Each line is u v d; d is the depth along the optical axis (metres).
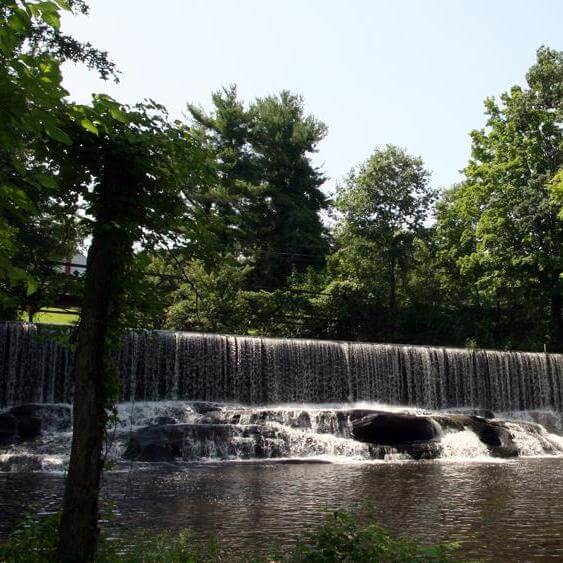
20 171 5.62
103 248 7.28
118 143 7.11
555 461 24.80
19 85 4.96
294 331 46.78
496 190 48.28
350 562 7.32
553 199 41.88
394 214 53.31
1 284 7.78
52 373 27.89
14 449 21.45
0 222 6.30
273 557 9.51
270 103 58.59
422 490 17.02
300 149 58.38
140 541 9.94
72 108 6.16
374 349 35.47
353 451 25.00
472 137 51.31
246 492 16.31
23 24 5.07
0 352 26.98
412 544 7.61
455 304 54.50
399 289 54.88
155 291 7.87
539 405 39.16
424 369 36.56
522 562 10.31
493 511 14.16
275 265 53.19
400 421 26.72
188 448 22.95
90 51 24.36
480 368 38.16
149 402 28.97
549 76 47.69
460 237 53.06
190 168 7.46
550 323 49.22
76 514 6.99
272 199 55.81
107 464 7.35
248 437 24.23
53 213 7.65
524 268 46.81
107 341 7.51
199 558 8.76
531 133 47.47
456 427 27.69
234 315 41.94
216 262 8.31
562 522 13.08
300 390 33.31
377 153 54.09
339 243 57.59
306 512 13.83
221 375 31.75
